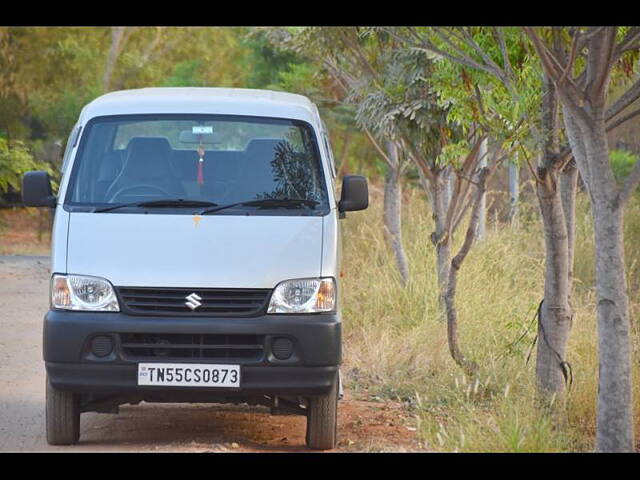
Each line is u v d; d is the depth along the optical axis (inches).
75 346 965.8
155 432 1110.4
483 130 1208.8
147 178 1049.5
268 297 978.7
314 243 1003.9
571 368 1118.4
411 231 2153.1
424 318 1482.5
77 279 980.6
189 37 4783.5
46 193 1058.1
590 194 874.1
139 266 980.6
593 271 1806.1
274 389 970.1
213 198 1037.2
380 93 1389.0
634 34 916.6
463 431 1016.2
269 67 3341.5
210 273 978.7
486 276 1643.7
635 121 2063.2
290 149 1075.9
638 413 1096.8
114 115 1088.8
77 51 4205.2
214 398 989.2
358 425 1143.0
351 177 1072.8
